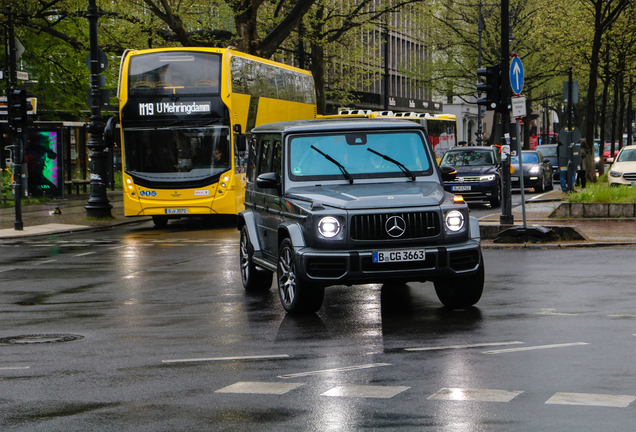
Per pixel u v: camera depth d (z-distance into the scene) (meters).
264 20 47.28
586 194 25.53
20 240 24.25
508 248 18.94
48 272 16.98
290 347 9.07
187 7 41.12
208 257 19.19
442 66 68.50
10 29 32.09
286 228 11.20
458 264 10.73
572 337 9.20
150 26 38.91
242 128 28.06
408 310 11.41
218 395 7.04
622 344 8.75
